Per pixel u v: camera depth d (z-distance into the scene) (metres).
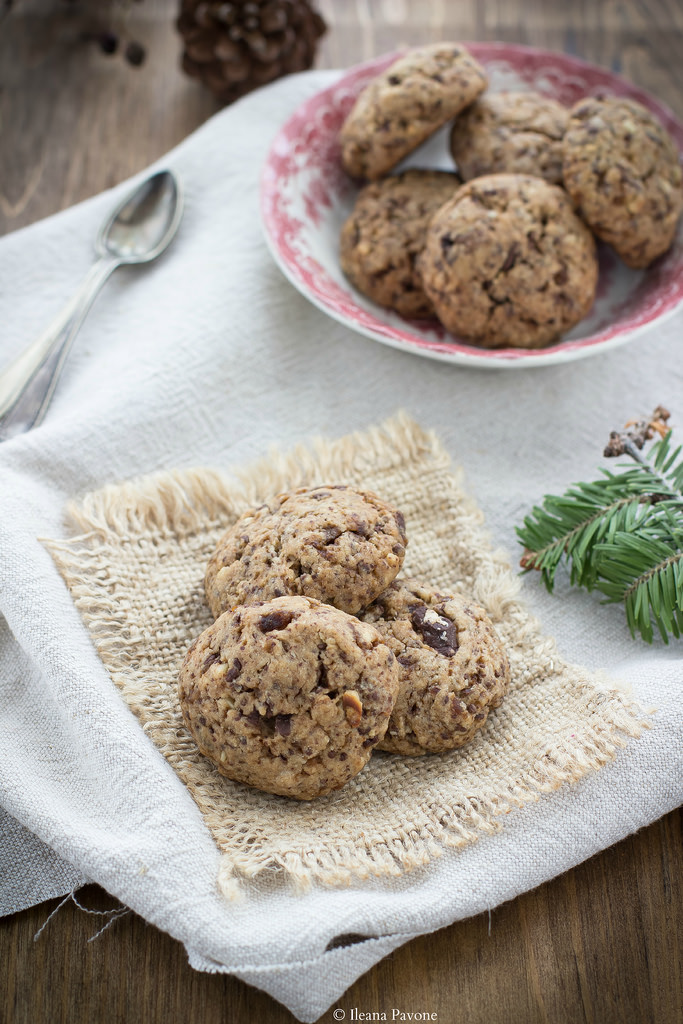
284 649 0.49
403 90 0.59
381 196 0.60
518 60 0.64
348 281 0.61
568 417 0.60
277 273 0.61
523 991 0.50
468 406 0.60
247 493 0.56
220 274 0.61
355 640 0.49
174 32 0.71
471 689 0.51
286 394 0.60
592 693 0.52
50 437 0.56
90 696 0.51
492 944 0.51
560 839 0.50
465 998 0.50
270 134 0.65
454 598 0.52
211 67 0.66
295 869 0.49
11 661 0.54
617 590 0.54
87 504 0.55
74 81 0.69
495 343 0.58
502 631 0.54
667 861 0.52
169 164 0.64
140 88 0.69
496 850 0.50
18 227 0.65
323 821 0.50
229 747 0.49
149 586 0.54
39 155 0.67
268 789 0.50
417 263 0.59
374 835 0.50
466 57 0.60
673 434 0.59
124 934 0.51
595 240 0.60
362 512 0.52
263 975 0.48
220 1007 0.50
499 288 0.57
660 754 0.51
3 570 0.53
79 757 0.52
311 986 0.48
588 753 0.51
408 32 0.71
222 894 0.49
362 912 0.48
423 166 0.63
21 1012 0.50
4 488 0.55
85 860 0.49
